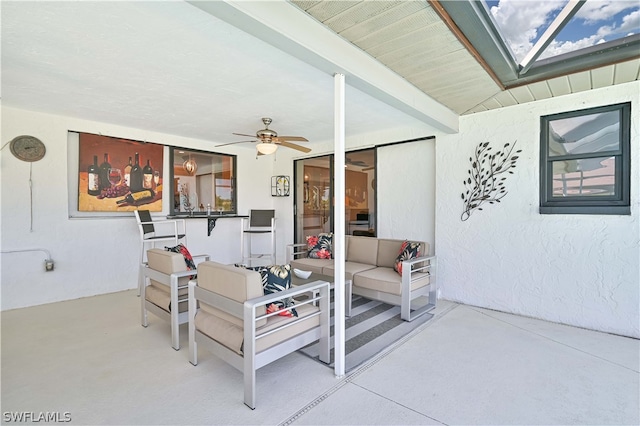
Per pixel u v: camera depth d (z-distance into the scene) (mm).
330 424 1787
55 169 3998
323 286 2406
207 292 2268
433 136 4254
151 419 1823
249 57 2422
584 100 3090
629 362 2463
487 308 3730
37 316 3467
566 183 3271
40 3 1771
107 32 2080
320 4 1782
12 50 2320
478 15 1938
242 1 1544
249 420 1819
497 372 2330
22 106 3625
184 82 2893
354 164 5293
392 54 2352
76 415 1851
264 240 6402
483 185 3727
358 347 2748
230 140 5371
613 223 2986
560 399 2006
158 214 4941
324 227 5801
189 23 1975
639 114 2854
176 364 2441
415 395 2055
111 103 3486
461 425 1774
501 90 3049
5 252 3689
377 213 4977
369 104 3496
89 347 2717
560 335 2975
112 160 4434
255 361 1940
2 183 3666
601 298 3053
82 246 4234
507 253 3576
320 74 2715
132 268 4684
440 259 4094
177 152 5145
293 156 6133
